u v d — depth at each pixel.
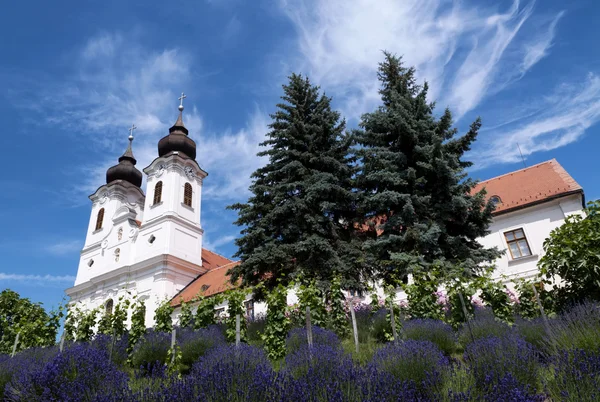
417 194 14.45
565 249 9.12
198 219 41.28
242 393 4.87
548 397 5.48
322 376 5.59
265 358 7.52
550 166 25.50
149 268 36.50
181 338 10.55
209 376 5.40
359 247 14.88
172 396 4.92
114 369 7.33
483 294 10.21
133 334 11.12
